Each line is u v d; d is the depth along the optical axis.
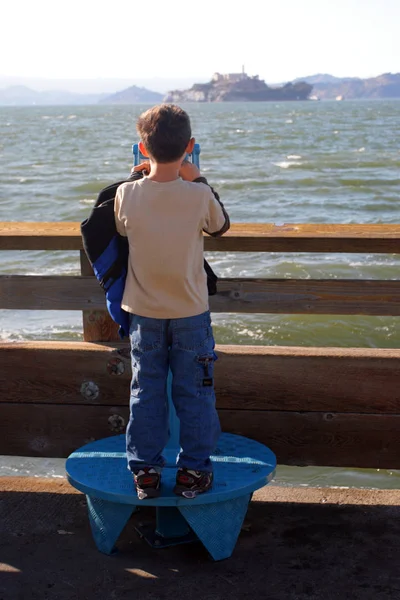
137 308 2.48
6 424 3.18
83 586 2.54
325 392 3.03
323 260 13.23
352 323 9.77
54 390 3.13
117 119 136.38
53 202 21.62
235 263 13.10
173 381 2.55
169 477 2.67
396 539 2.82
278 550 2.76
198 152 2.66
